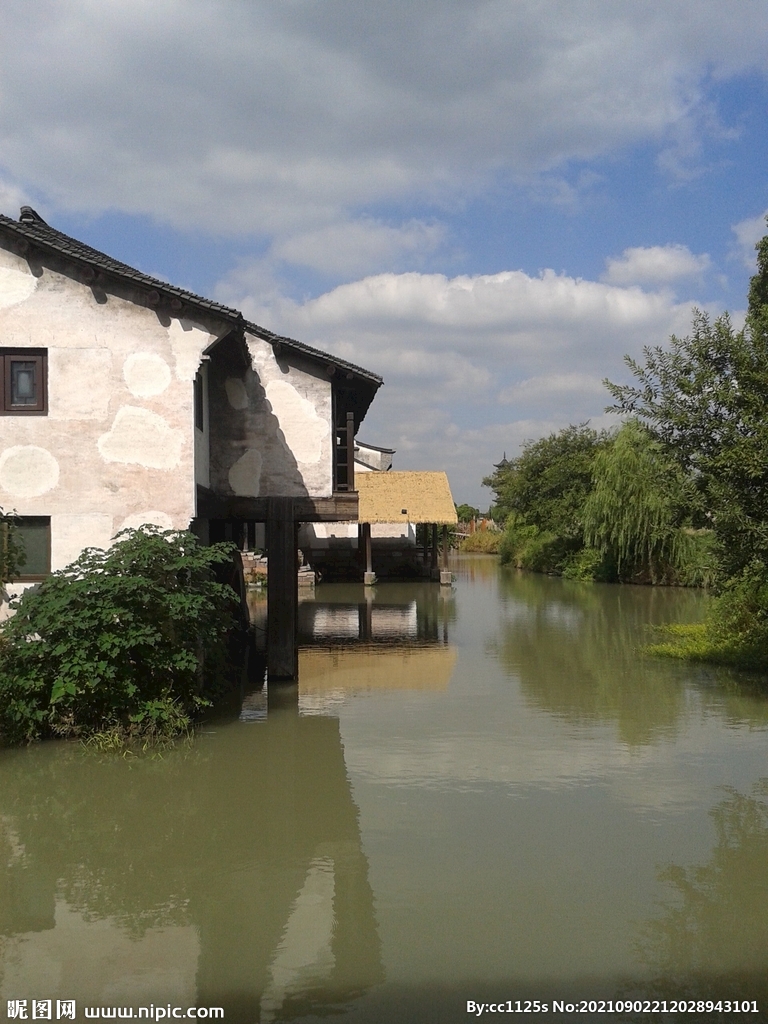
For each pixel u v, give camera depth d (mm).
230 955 5402
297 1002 4852
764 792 8234
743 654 15031
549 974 5121
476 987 4992
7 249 11172
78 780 8711
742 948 5414
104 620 9922
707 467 12953
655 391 13766
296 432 14672
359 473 38938
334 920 5785
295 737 10453
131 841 7172
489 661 16234
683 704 12133
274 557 14141
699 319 13430
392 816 7699
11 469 11086
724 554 13328
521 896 6094
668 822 7480
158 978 5152
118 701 9961
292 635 14156
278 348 14531
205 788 8508
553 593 32188
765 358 12766
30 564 11117
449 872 6516
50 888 6344
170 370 11273
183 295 11141
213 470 14547
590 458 44031
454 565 56125
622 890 6188
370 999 4887
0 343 11094
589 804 7949
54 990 5027
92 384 11203
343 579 39688
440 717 11508
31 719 9695
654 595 30625
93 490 11164
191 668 10211
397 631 20922
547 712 11742
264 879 6449
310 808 7926
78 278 11242
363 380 15031
